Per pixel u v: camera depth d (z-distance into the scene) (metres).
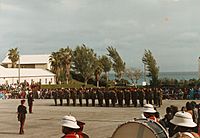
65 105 40.66
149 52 73.75
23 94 59.34
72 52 105.75
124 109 33.91
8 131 20.80
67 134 6.08
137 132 6.16
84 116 28.42
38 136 18.61
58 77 107.62
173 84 58.00
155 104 34.94
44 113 31.97
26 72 96.06
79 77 108.38
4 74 88.06
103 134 18.72
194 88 46.56
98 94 37.91
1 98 59.66
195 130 5.89
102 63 100.31
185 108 11.02
